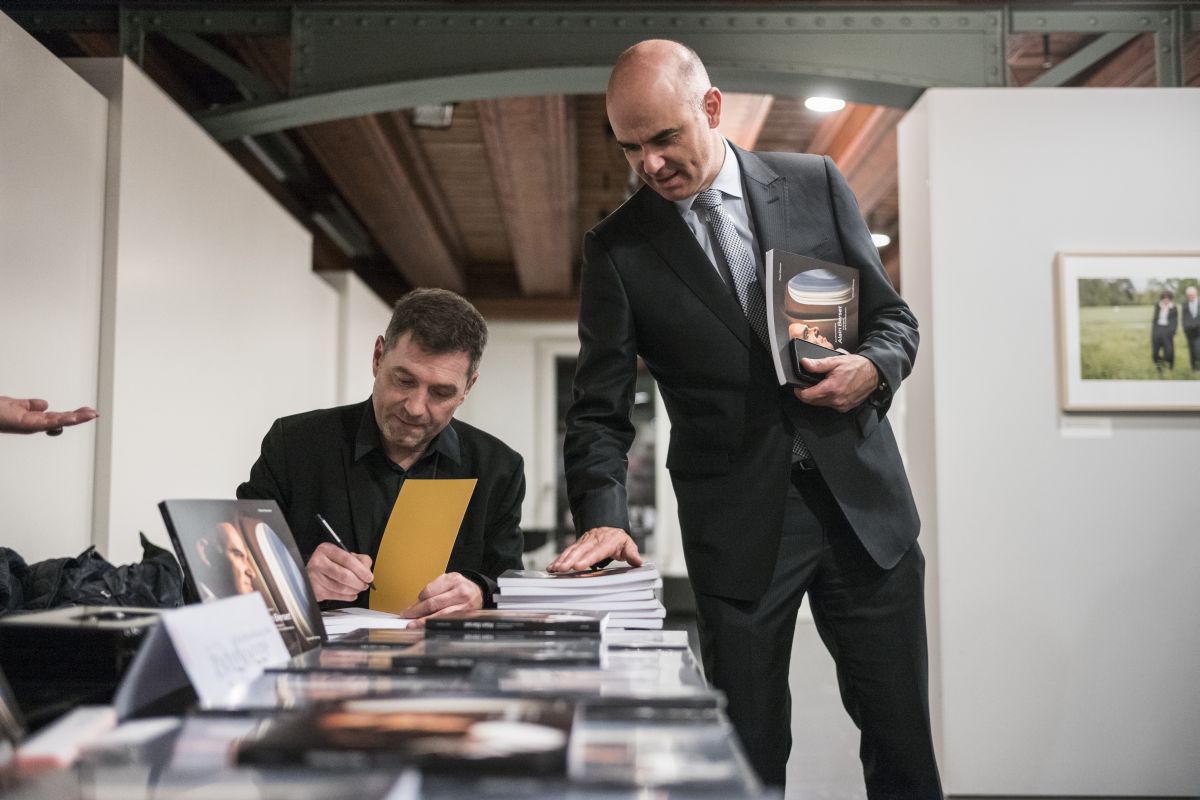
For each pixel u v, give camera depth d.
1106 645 4.04
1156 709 4.01
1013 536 4.08
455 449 2.16
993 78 4.40
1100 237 4.18
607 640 1.27
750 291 1.90
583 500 1.90
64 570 2.55
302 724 0.73
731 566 1.85
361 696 0.86
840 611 1.88
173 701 0.93
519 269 10.80
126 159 4.08
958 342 4.16
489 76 4.51
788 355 1.73
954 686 4.04
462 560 2.11
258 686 0.94
